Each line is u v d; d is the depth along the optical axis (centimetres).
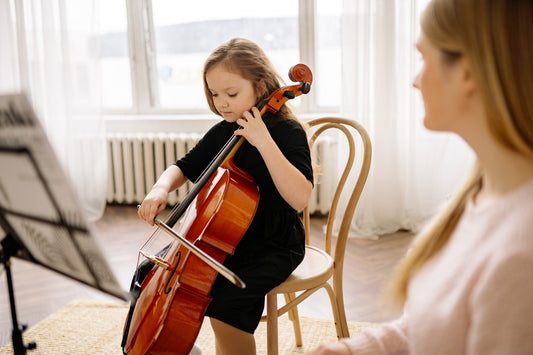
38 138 82
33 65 385
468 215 71
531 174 62
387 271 275
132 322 136
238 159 155
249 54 148
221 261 133
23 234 107
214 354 196
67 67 375
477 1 60
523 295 56
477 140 66
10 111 81
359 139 337
